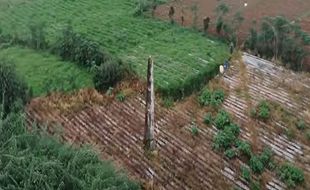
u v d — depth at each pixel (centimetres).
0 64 1853
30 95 2012
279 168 1698
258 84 2117
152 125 1762
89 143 1753
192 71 2197
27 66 2300
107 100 2030
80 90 2081
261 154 1752
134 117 1948
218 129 1878
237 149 1764
